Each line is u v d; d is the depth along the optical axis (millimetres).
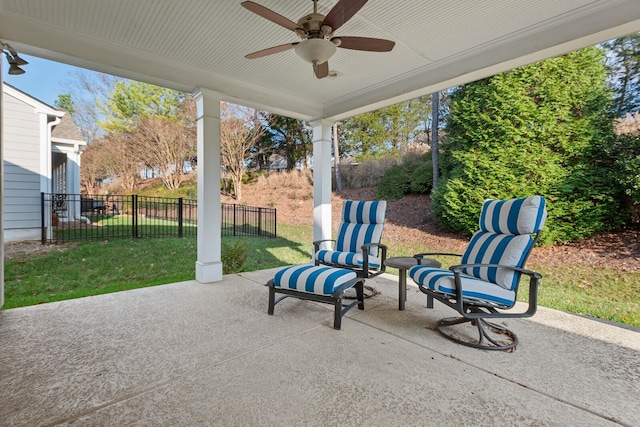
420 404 1681
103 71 3395
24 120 6734
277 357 2178
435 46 3244
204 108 3936
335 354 2230
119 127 13820
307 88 4438
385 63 3629
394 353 2262
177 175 13727
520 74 5117
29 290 4117
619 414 1626
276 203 11992
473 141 5785
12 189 6656
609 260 4586
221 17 2723
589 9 2582
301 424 1515
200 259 4176
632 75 5215
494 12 2666
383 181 9656
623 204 4730
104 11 2625
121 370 1989
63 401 1673
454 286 2402
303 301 3447
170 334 2539
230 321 2830
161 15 2688
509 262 2445
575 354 2295
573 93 4836
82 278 4707
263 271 4930
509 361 2174
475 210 5723
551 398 1757
